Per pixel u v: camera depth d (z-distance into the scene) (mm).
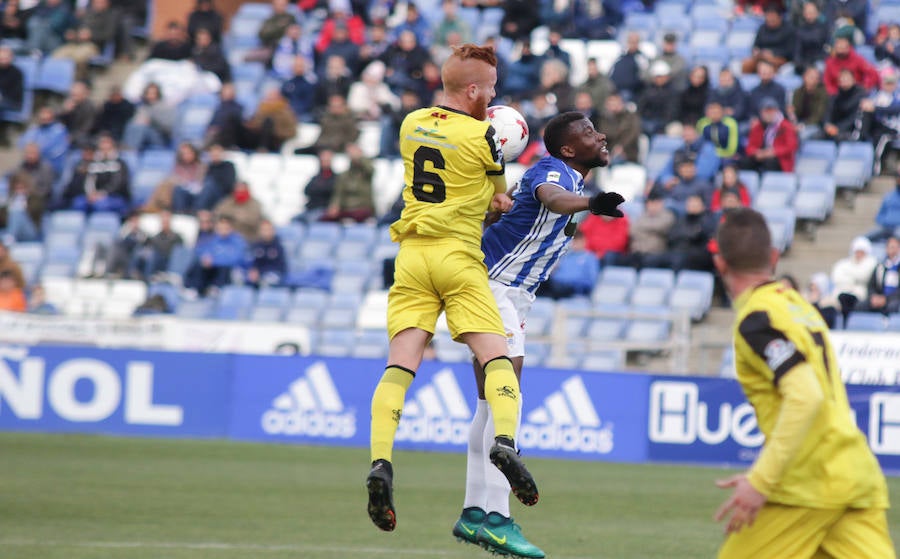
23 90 68562
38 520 26531
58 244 60219
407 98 60219
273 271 55219
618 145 57094
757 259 13469
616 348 45094
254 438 44531
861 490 13016
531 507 30859
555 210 18609
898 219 53094
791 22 62562
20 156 67438
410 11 66812
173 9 82000
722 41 66938
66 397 44938
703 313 51375
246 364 44750
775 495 13023
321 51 67188
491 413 20000
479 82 19000
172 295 53406
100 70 73812
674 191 53625
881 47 60500
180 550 22938
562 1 66625
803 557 13039
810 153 57750
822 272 54594
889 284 47906
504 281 20516
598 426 42844
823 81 58875
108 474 34906
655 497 33250
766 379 13180
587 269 52156
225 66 69312
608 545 24891
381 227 57594
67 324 46344
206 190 59156
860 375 42719
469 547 24031
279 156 62844
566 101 58156
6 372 45000
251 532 25484
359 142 62344
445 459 41062
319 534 25438
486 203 18969
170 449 41312
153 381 44938
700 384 42469
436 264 18719
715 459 42219
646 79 61125
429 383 43719
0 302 51750
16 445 40969
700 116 58938
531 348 49938
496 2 71438
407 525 27031
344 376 44281
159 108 65625
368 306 52531
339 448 43344
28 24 73438
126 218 60594
